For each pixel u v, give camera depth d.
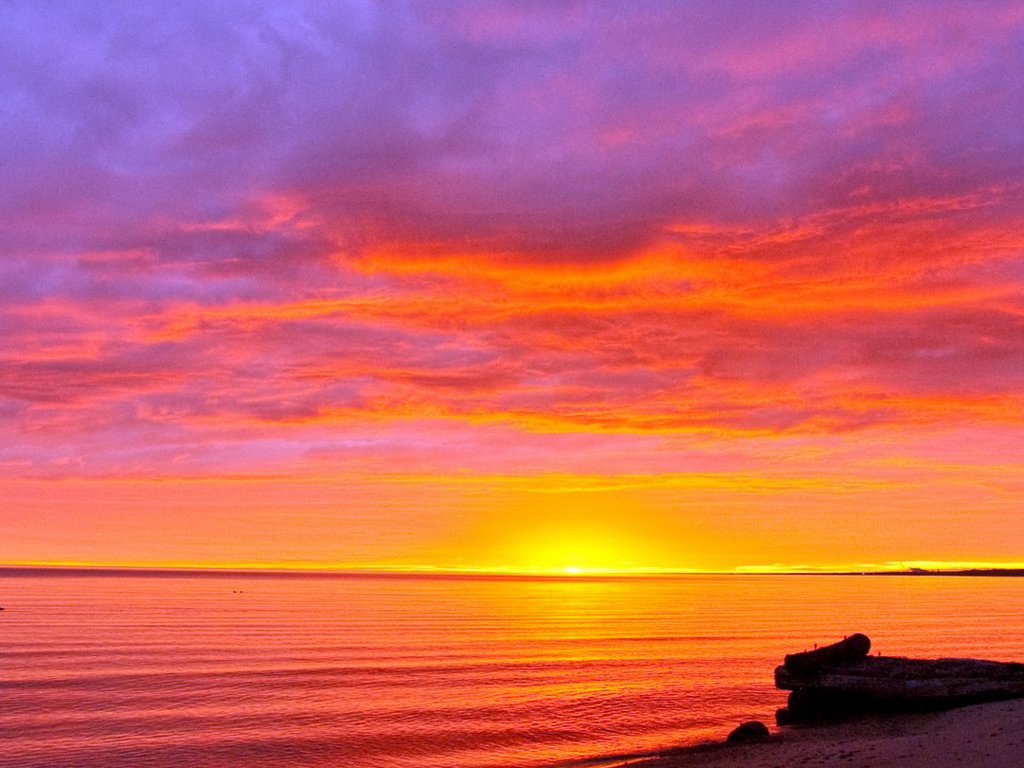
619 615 149.25
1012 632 102.12
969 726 33.22
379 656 76.44
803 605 191.38
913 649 78.88
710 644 91.62
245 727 43.72
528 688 57.81
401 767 35.44
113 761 36.44
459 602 197.25
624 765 32.97
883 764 26.33
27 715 46.22
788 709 44.12
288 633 99.69
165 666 66.56
